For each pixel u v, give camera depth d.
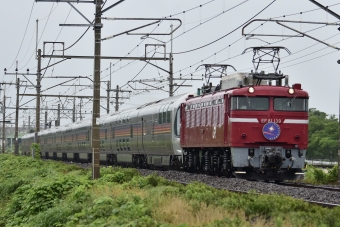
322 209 29.12
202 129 60.81
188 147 65.56
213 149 59.94
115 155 98.88
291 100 53.84
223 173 57.84
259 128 53.25
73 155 127.56
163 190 39.41
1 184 64.88
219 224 25.61
